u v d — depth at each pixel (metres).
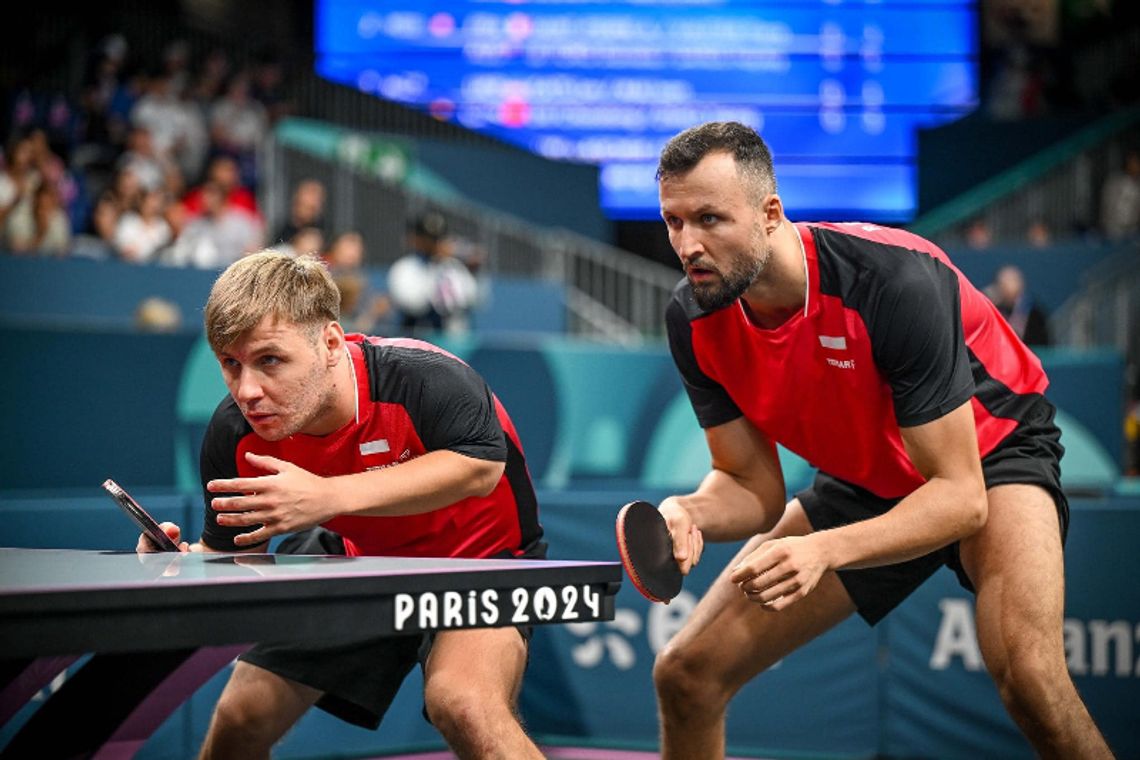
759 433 2.68
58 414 4.77
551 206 11.10
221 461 2.25
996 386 2.57
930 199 11.74
